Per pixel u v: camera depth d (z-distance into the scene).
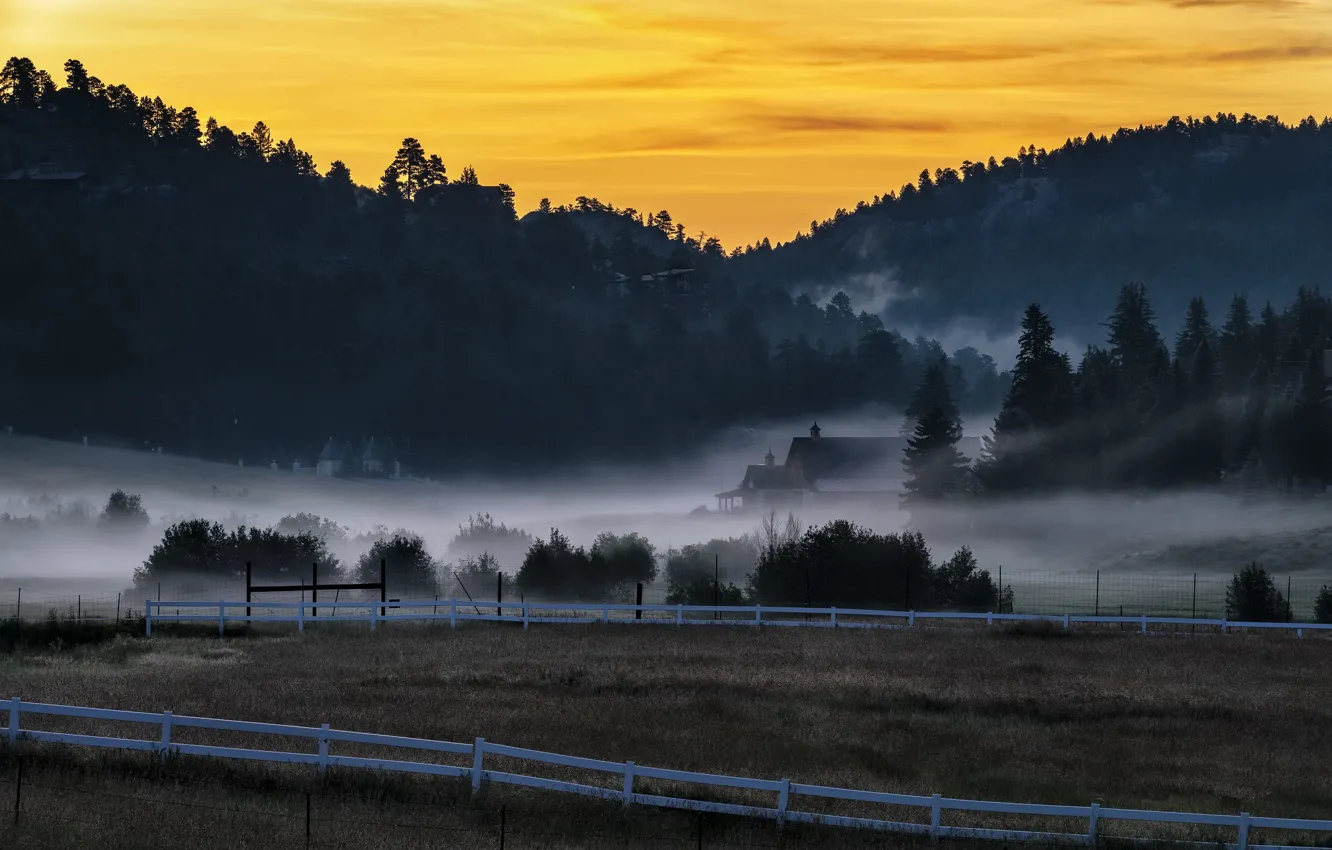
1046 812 43.06
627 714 59.56
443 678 66.50
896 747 56.50
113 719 50.38
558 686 65.62
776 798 48.00
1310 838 46.34
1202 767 55.53
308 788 44.88
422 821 42.31
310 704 58.50
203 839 38.66
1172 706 65.62
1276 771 55.38
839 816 44.25
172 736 51.69
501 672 68.56
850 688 67.25
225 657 72.38
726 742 55.34
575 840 41.53
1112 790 51.78
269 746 50.72
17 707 46.91
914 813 47.28
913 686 68.31
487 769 48.81
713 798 47.06
